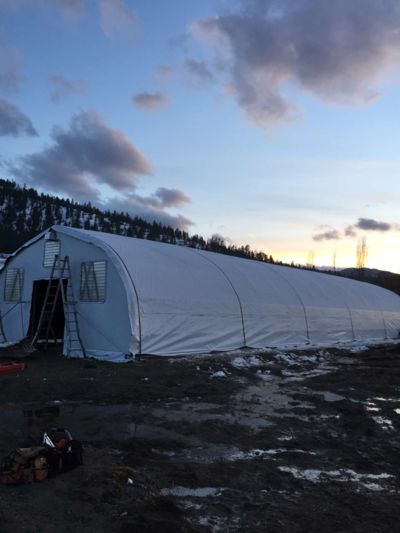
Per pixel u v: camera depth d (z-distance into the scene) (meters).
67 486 5.24
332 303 24.89
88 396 10.03
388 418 9.35
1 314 19.14
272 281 22.41
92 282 16.02
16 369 12.56
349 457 6.90
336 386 12.52
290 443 7.44
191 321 16.45
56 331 19.17
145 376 12.09
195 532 4.43
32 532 4.26
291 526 4.70
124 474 5.57
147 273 16.06
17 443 6.79
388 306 30.14
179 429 7.94
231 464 6.38
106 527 4.40
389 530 4.70
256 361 16.08
